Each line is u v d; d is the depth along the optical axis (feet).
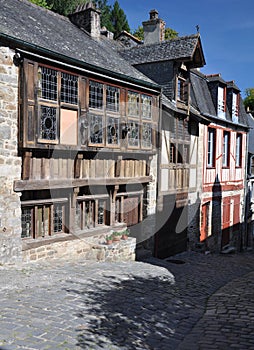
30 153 24.36
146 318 18.33
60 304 18.61
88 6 39.40
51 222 27.63
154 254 37.17
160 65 38.04
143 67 39.19
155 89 34.32
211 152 47.50
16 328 15.28
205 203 45.96
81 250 29.73
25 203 25.55
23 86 23.27
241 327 17.78
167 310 20.01
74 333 15.40
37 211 26.73
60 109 25.35
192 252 43.09
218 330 17.38
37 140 23.89
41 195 27.02
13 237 24.20
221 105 50.03
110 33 49.16
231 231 53.57
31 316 16.67
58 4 70.18
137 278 26.09
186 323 18.35
